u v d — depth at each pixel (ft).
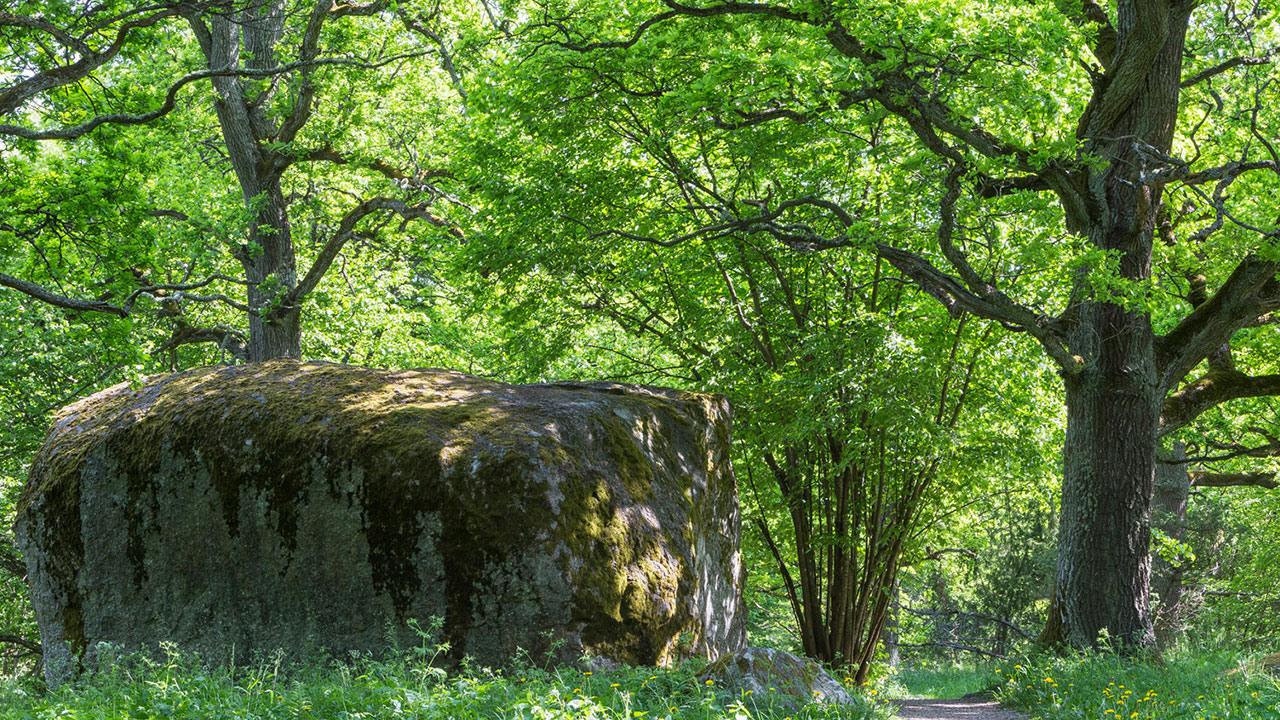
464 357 86.79
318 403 31.04
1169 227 51.52
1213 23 46.70
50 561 32.83
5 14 36.52
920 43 34.12
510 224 53.72
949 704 38.58
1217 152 50.31
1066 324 42.11
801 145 48.88
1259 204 45.91
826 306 55.62
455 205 65.57
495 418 30.12
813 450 56.49
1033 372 55.77
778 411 53.11
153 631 31.01
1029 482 61.98
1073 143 35.86
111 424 33.14
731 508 37.47
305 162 74.23
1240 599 91.20
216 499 30.73
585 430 30.94
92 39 41.14
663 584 29.96
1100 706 25.46
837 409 51.42
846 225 42.32
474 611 28.09
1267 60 43.86
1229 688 26.04
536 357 58.70
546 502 28.43
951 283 40.34
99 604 31.91
